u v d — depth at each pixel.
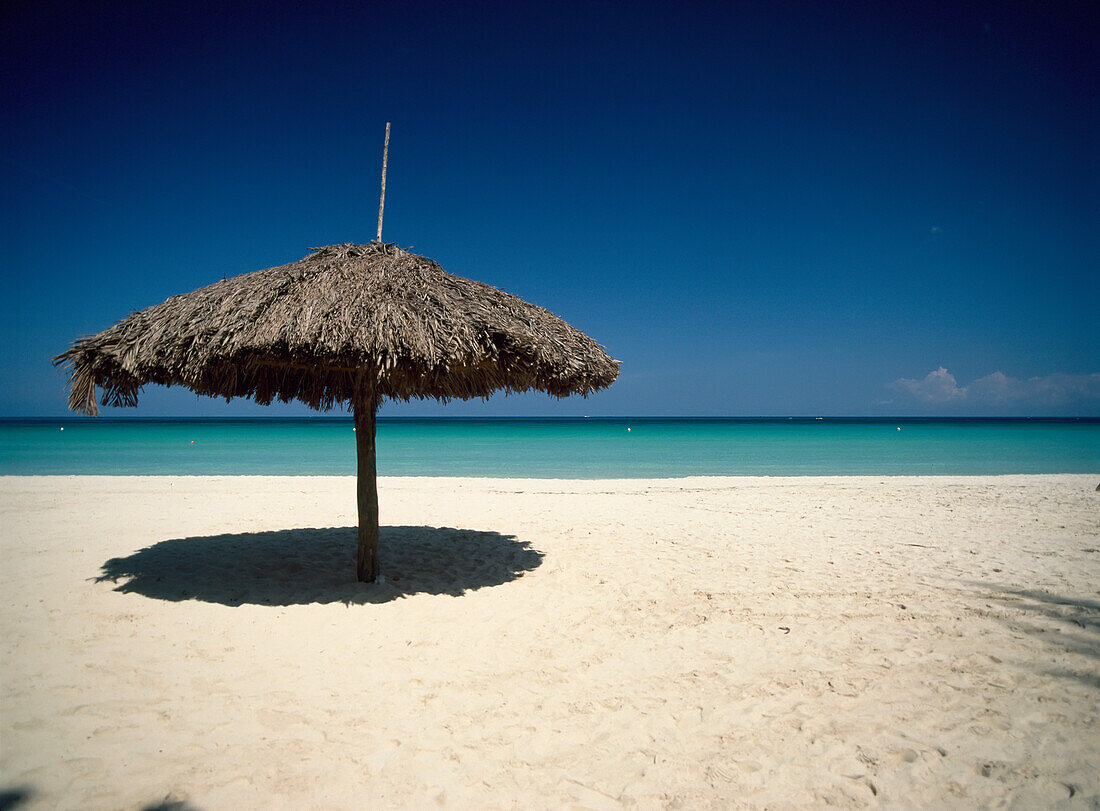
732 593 5.31
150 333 4.39
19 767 2.69
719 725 3.12
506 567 6.18
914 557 6.59
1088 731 3.05
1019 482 14.38
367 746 2.90
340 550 6.75
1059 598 5.10
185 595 5.08
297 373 6.30
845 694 3.45
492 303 5.03
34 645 4.02
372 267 4.91
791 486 13.88
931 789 2.61
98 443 35.16
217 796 2.52
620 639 4.26
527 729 3.07
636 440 42.28
